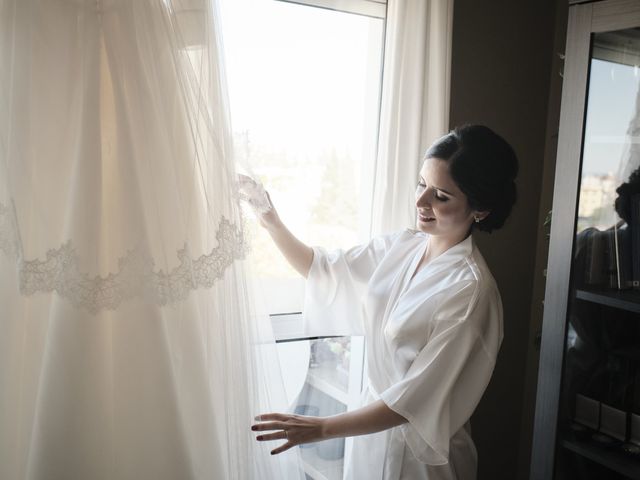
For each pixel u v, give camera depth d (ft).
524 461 6.90
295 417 4.17
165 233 3.70
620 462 4.49
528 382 6.82
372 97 5.60
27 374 3.71
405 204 5.27
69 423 3.47
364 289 5.19
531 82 6.28
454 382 4.30
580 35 4.31
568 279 4.54
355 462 4.96
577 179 4.41
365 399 5.10
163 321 3.72
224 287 3.94
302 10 5.13
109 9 3.54
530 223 6.59
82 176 3.45
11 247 3.54
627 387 4.56
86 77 3.48
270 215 4.87
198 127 3.81
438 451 4.24
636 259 4.38
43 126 3.53
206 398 3.91
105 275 3.55
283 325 5.48
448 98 5.23
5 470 3.69
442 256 4.70
